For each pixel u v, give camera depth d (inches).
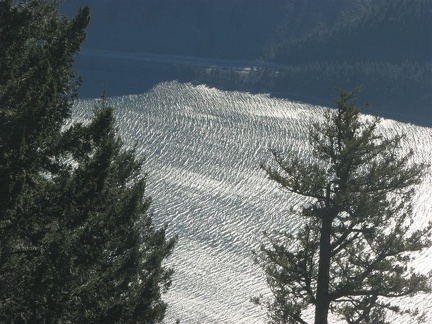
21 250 1785.2
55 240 1681.8
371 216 2677.2
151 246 2669.8
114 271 2101.4
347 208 2662.4
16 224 1737.2
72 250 1755.7
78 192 1770.4
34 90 1849.2
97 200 1834.4
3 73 1929.1
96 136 1889.8
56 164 1857.8
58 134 1854.1
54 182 1909.4
